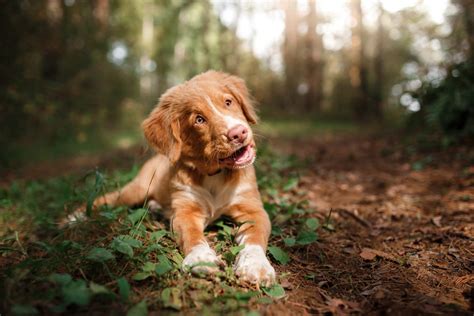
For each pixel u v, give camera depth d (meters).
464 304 0.60
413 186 1.27
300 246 0.80
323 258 0.77
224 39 7.08
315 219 0.87
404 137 2.16
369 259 0.76
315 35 5.80
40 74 2.80
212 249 0.73
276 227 0.86
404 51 6.45
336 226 0.94
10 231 0.93
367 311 0.58
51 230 0.91
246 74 7.36
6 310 0.54
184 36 6.57
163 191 0.93
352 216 1.00
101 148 3.12
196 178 0.83
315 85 5.82
